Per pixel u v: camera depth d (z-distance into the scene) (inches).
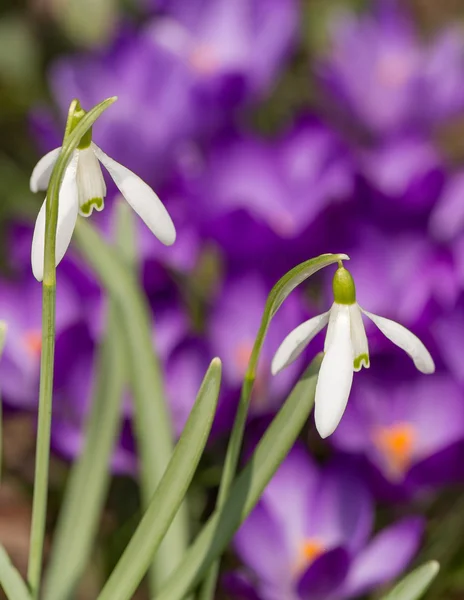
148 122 33.6
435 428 25.2
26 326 27.4
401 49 39.0
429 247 27.5
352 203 26.9
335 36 40.0
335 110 38.6
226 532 19.9
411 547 23.5
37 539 19.4
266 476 19.8
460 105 37.1
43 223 17.9
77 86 34.9
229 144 30.3
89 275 26.3
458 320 25.0
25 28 45.1
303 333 18.3
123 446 24.3
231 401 23.7
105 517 26.2
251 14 37.7
